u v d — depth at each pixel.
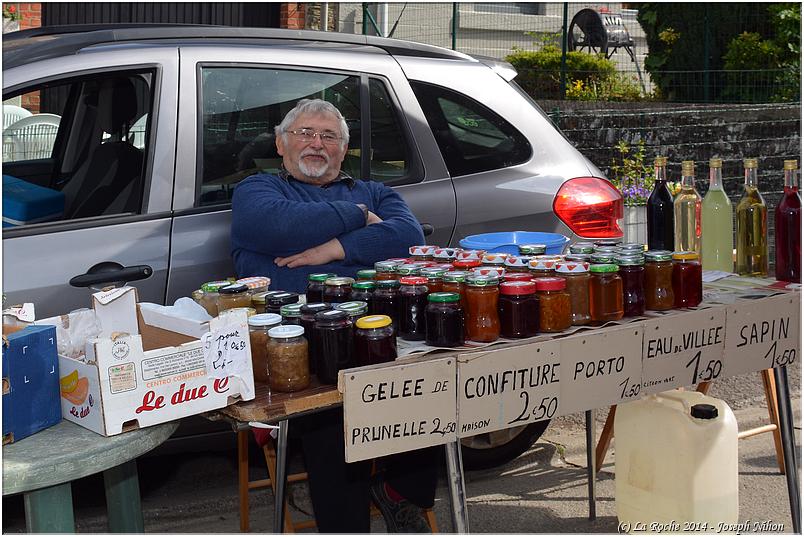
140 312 2.50
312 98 3.76
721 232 3.58
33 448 2.08
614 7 12.95
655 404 3.26
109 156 3.52
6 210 3.33
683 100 10.68
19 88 3.21
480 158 3.99
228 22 9.48
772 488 4.01
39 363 2.18
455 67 4.10
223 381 2.27
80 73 3.32
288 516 3.23
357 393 2.26
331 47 3.89
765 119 9.53
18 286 3.09
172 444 3.41
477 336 2.55
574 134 8.98
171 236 3.37
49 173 3.83
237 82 3.62
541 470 4.30
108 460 2.09
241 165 3.60
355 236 3.27
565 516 3.79
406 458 3.19
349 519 2.94
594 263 2.80
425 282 2.60
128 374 2.16
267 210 3.21
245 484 3.46
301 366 2.34
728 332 3.03
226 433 3.47
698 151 9.33
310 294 2.79
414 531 3.32
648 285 2.94
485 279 2.55
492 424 2.49
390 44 4.10
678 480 3.18
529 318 2.58
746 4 10.38
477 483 4.14
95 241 3.26
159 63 3.48
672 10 10.64
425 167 3.86
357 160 3.81
